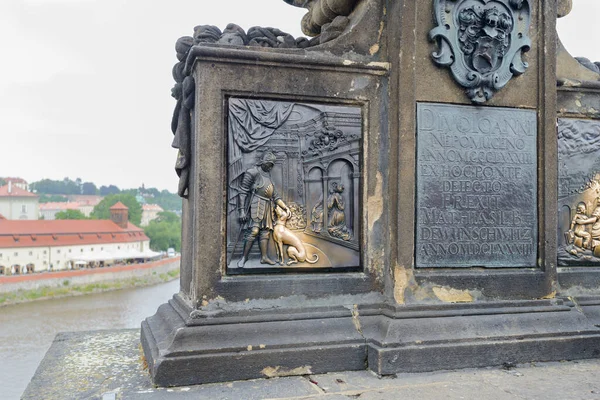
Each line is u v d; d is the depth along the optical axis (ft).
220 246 12.59
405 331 12.66
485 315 13.46
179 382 11.42
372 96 13.89
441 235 13.70
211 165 12.58
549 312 13.96
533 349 13.25
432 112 13.76
